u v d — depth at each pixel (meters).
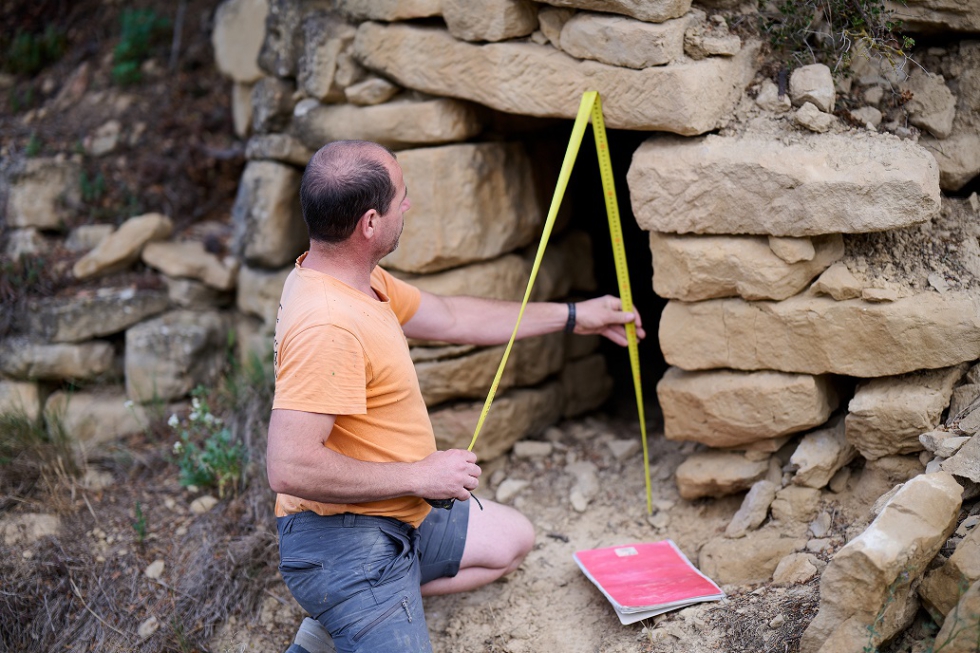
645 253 4.13
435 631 2.83
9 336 3.81
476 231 3.24
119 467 3.57
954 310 2.58
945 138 2.84
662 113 2.72
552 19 2.88
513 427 3.48
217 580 3.04
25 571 3.12
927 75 2.88
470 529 2.77
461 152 3.17
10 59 4.71
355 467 2.30
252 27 3.93
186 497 3.41
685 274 2.81
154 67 4.64
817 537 2.73
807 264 2.71
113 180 4.28
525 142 3.46
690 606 2.66
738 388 2.84
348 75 3.28
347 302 2.34
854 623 2.23
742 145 2.72
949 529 2.32
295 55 3.47
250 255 3.81
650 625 2.66
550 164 3.57
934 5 2.81
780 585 2.63
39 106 4.57
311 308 2.29
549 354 3.56
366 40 3.15
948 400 2.67
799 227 2.63
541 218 3.50
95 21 4.86
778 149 2.68
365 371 2.33
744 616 2.55
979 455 2.43
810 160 2.62
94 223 4.13
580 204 3.96
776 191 2.62
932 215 2.57
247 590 3.02
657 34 2.67
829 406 2.85
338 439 2.38
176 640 2.92
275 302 3.79
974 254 2.73
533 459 3.51
